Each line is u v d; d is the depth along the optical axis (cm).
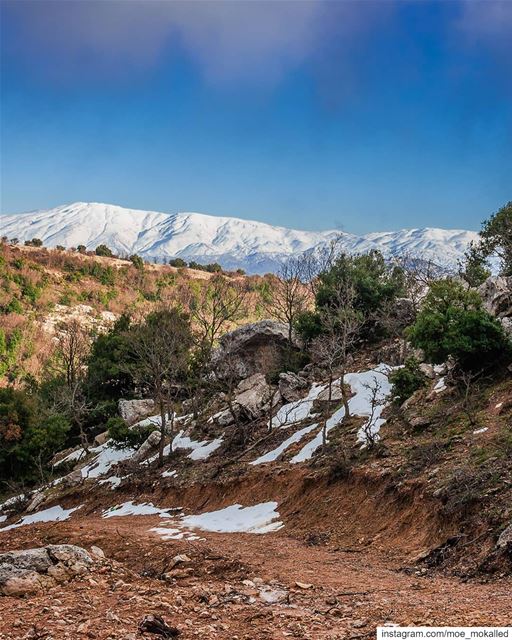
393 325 4750
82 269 16188
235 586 1608
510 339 3416
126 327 7300
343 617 1284
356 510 2742
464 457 2575
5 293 13638
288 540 2678
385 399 3797
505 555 1738
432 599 1448
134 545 2412
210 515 3447
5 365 11188
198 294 12975
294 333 5588
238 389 5100
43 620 1191
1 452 5738
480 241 5147
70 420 6456
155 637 1106
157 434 5047
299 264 6134
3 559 1598
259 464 3822
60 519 4381
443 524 2177
